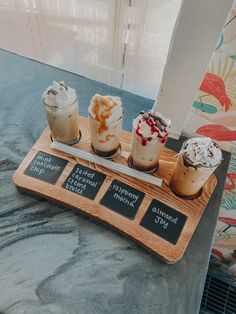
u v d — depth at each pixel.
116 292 0.69
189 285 0.71
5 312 0.66
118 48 0.93
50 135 0.90
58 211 0.80
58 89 0.77
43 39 1.04
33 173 0.83
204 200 0.80
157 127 0.72
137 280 0.71
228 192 1.04
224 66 0.74
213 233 0.78
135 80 1.01
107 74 1.04
